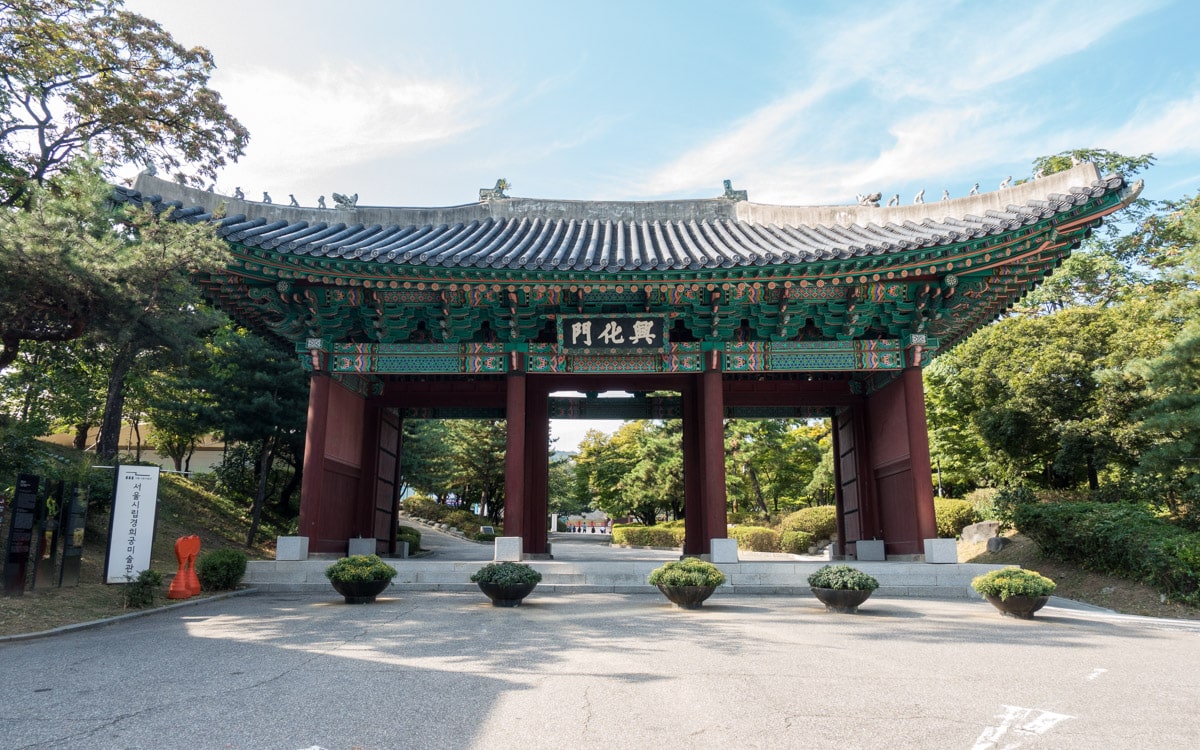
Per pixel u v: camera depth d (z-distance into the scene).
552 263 17.14
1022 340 26.70
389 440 24.28
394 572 14.80
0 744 5.88
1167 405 17.83
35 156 23.17
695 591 13.82
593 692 7.52
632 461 65.25
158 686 7.77
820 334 20.30
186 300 15.63
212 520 27.67
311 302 18.62
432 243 20.31
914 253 16.55
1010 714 6.91
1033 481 29.11
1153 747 6.04
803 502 55.72
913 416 18.61
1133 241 37.88
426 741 5.98
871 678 8.28
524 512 22.39
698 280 17.62
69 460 19.89
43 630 11.24
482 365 19.48
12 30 21.70
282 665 8.78
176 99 26.16
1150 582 16.80
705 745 5.93
